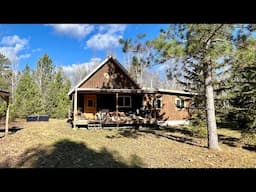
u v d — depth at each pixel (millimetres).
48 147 9586
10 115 21156
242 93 10797
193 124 13258
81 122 16484
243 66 8703
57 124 20281
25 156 7973
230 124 18609
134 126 17734
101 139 11930
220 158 7973
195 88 13945
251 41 7574
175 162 7355
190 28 7312
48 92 30938
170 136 13195
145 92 18641
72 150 9070
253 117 9922
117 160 7535
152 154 8500
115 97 19500
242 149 9734
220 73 9891
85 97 19125
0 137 12492
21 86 27203
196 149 9461
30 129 15805
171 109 20328
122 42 8547
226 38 8047
